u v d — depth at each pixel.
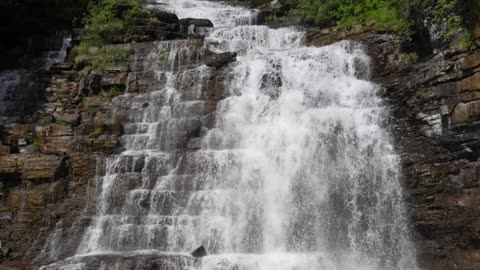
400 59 18.72
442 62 15.77
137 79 19.38
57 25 24.36
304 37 22.62
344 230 14.90
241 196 15.21
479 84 14.46
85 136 17.28
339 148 16.09
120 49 20.81
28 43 23.70
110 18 22.58
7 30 24.11
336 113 16.61
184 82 18.78
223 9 27.00
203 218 14.84
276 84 18.41
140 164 15.92
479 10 14.95
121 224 14.91
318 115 16.61
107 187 15.73
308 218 15.05
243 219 14.91
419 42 18.53
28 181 16.06
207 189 15.46
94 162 16.12
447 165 14.48
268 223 14.92
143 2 26.14
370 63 19.41
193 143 16.83
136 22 22.39
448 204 14.22
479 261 13.54
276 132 16.39
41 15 24.66
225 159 15.75
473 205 13.74
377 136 16.38
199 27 23.38
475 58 14.62
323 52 19.56
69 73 20.45
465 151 14.51
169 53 20.14
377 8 21.78
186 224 14.73
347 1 23.00
